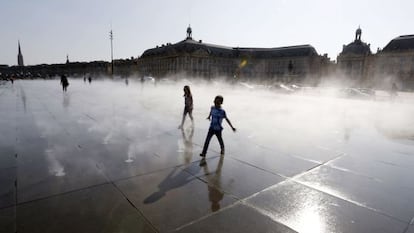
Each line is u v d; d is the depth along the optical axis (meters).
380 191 4.58
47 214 3.60
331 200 4.21
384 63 78.88
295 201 4.15
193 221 3.51
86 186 4.50
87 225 3.36
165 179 4.88
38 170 5.21
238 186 4.65
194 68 97.19
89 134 8.33
